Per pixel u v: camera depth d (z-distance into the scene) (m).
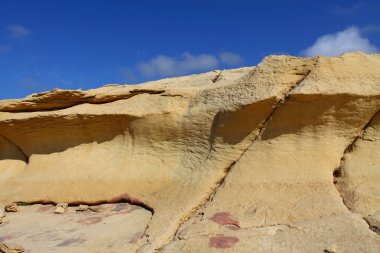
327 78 10.16
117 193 12.45
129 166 13.07
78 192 12.99
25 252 8.81
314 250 7.12
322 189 9.09
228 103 11.34
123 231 9.76
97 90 16.02
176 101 12.98
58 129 14.88
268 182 9.70
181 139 12.48
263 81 10.97
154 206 10.88
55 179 13.91
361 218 8.09
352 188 9.05
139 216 10.82
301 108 10.06
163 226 9.20
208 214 9.18
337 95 9.74
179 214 9.59
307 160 9.81
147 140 13.13
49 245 9.18
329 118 9.95
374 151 9.62
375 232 7.54
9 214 12.33
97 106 14.55
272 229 8.10
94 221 10.86
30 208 12.87
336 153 9.85
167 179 11.97
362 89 9.79
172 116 12.66
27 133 15.55
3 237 10.04
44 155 15.19
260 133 10.64
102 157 13.98
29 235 10.07
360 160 9.59
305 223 8.07
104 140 14.26
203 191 10.31
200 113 12.04
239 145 10.82
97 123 14.16
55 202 12.92
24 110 15.70
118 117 13.66
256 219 8.66
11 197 13.57
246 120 10.76
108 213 11.51
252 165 10.27
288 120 10.26
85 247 8.88
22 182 14.46
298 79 10.74
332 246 7.01
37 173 14.64
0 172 15.90
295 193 9.20
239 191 9.77
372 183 8.98
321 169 9.58
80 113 14.16
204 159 11.45
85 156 14.34
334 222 7.89
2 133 16.38
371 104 9.73
